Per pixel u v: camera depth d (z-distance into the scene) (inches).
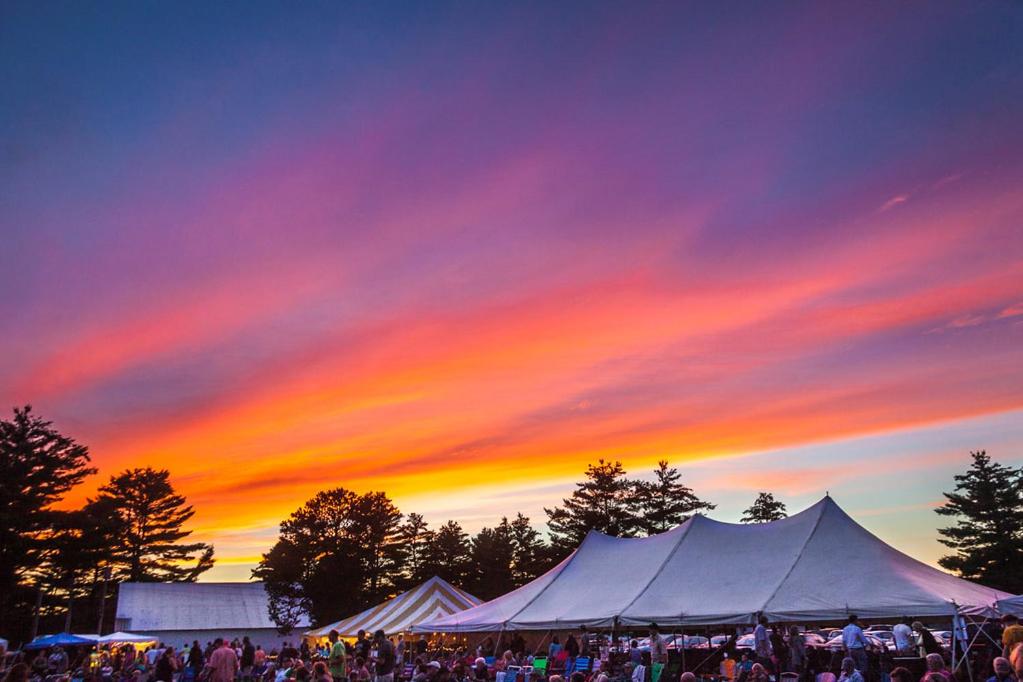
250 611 2714.1
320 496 3080.7
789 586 886.4
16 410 2785.4
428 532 3762.3
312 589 2938.0
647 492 3417.8
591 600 1075.3
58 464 2780.5
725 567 999.6
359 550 3063.5
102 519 2780.5
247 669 1147.3
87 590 3189.0
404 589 3316.9
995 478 2731.3
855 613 799.7
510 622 1121.4
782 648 855.1
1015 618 554.9
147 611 2492.6
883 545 916.6
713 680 826.2
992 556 2630.4
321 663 674.2
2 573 2596.0
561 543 3363.7
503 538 3742.6
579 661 932.0
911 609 773.9
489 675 840.3
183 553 3823.8
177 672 1290.6
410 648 1505.9
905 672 386.0
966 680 728.3
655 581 1039.0
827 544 949.8
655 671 805.2
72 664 1792.6
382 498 3189.0
